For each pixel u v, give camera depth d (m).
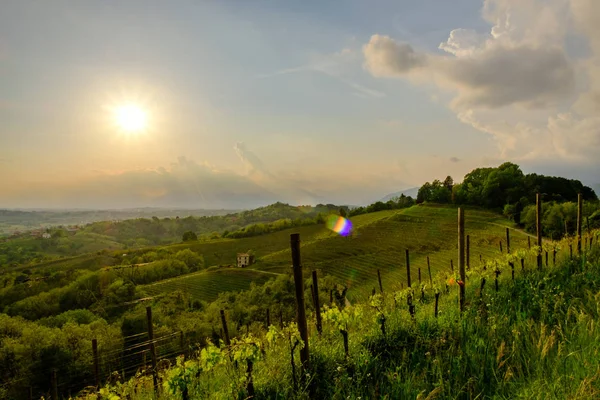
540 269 8.95
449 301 8.40
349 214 183.25
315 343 6.09
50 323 50.12
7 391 31.11
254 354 4.89
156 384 7.37
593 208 57.69
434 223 110.00
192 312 58.31
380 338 6.11
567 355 4.26
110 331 40.19
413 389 4.38
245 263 106.38
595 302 5.89
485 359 4.85
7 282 78.19
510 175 117.06
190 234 170.12
